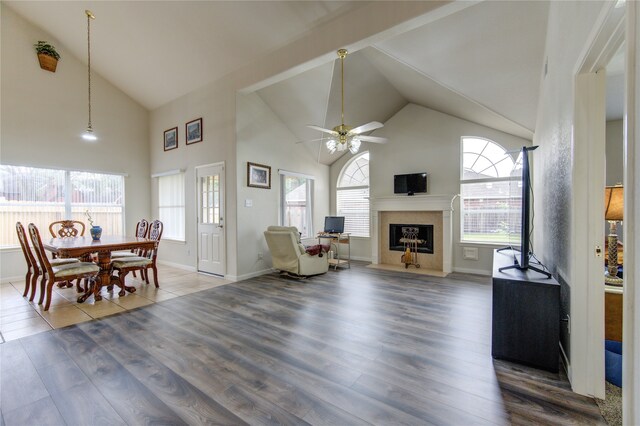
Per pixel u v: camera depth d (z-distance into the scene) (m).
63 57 5.14
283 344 2.50
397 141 6.07
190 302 3.62
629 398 0.90
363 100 5.23
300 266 4.79
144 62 5.05
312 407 1.71
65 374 2.05
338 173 7.04
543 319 2.09
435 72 3.70
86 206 5.45
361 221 6.78
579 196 1.77
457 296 3.86
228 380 1.98
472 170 5.44
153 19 4.13
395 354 2.32
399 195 5.90
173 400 1.78
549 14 2.44
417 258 5.86
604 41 1.39
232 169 4.75
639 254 0.86
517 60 2.98
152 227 4.48
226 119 4.82
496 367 2.13
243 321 3.00
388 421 1.60
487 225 5.29
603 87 1.69
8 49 4.58
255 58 4.29
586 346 1.79
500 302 2.21
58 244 3.64
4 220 4.58
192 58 4.66
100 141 5.61
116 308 3.40
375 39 3.19
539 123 3.64
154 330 2.78
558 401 1.75
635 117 0.88
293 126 5.71
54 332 2.74
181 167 5.64
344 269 5.62
